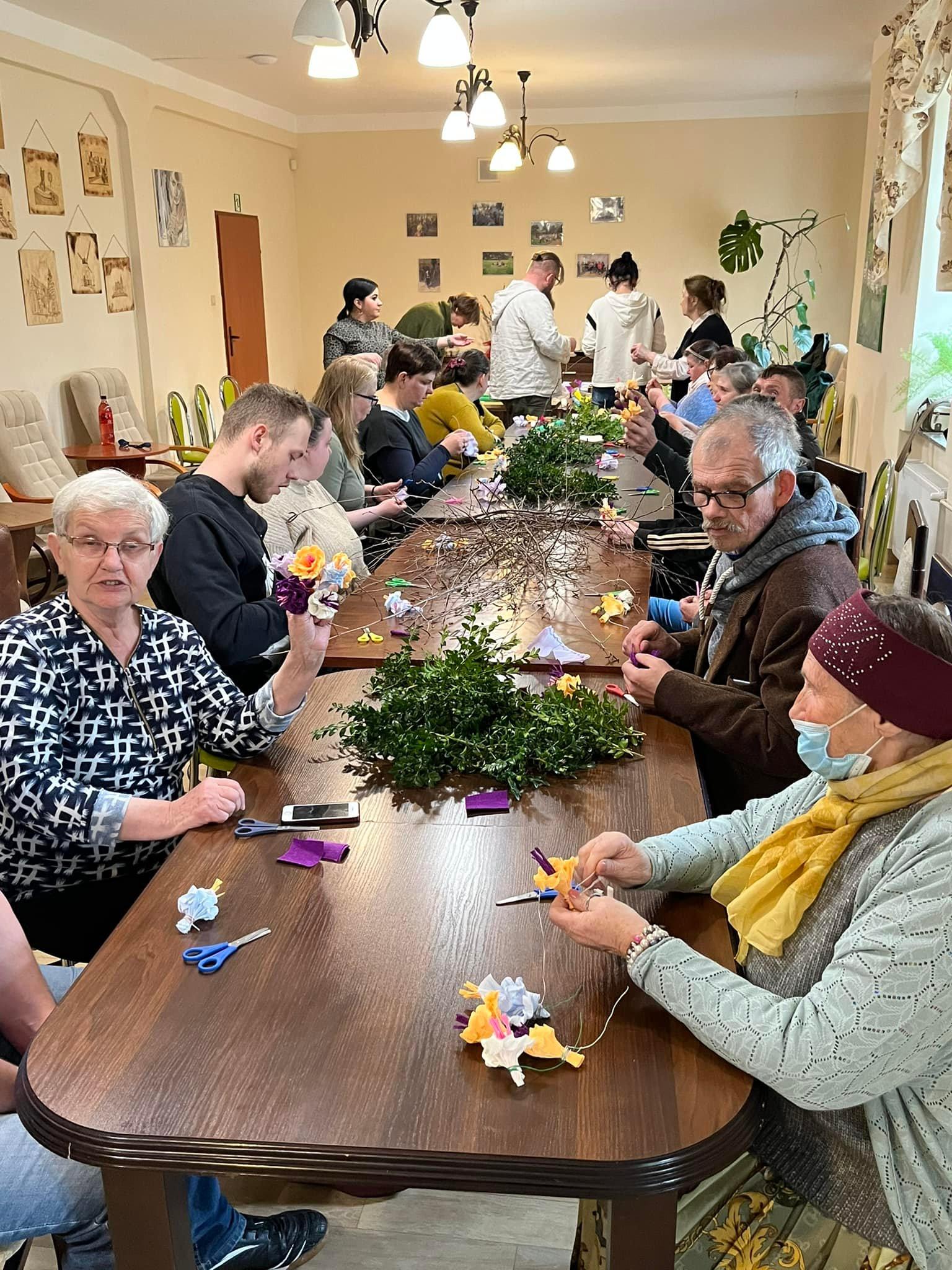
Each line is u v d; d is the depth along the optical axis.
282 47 7.22
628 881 1.46
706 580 2.51
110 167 7.38
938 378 5.71
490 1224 1.94
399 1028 1.23
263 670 2.54
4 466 5.82
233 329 9.66
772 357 10.56
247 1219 1.85
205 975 1.33
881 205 6.05
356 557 3.35
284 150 10.61
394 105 9.97
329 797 1.78
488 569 3.08
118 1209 1.13
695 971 1.20
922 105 5.31
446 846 1.62
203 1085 1.14
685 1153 1.06
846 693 1.19
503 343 7.30
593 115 10.27
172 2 5.89
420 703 1.88
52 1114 1.12
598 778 1.84
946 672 1.14
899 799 1.19
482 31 6.70
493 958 1.36
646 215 10.48
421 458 4.72
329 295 11.23
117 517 1.78
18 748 1.76
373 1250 1.87
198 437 8.84
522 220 10.69
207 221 9.00
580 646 2.47
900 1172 1.17
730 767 2.17
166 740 1.94
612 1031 1.23
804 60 7.95
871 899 1.15
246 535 2.59
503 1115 1.10
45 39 6.33
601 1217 1.41
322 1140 1.07
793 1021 1.12
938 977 1.06
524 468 3.88
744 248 9.77
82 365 7.17
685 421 4.68
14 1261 1.62
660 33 6.85
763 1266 1.30
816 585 2.00
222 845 1.64
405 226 10.89
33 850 1.83
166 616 1.99
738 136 10.12
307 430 2.61
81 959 1.97
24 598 4.92
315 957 1.36
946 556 4.70
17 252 6.34
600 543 3.31
